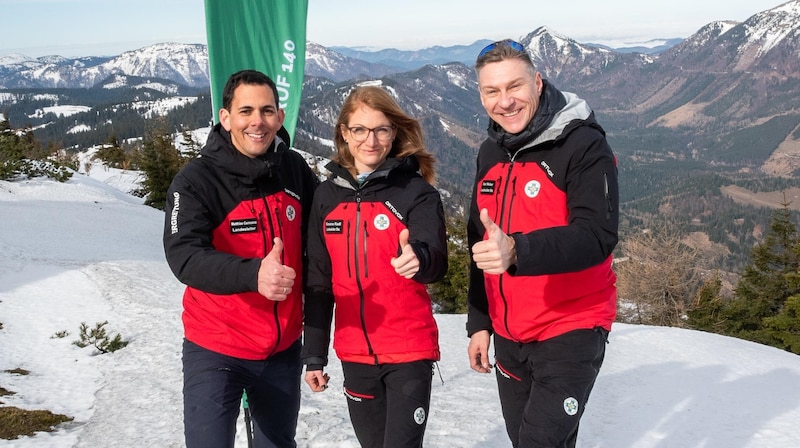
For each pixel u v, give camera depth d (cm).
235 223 285
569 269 230
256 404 310
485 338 313
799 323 2069
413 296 295
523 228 269
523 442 261
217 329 286
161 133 4541
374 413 305
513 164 277
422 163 311
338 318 304
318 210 306
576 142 254
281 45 562
